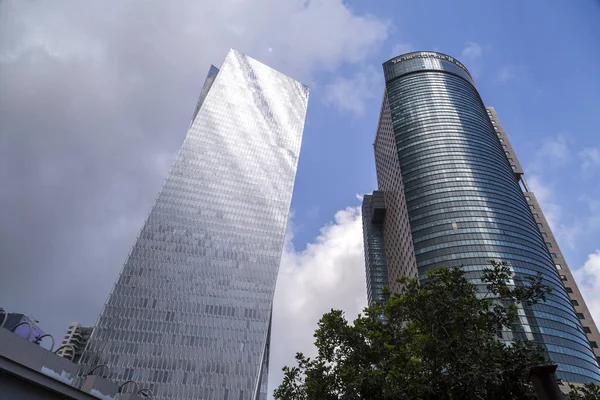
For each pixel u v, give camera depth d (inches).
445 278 1111.0
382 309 1261.1
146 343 4291.3
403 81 7165.4
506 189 5196.9
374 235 6993.1
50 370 685.3
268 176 6461.6
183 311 4633.4
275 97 7780.5
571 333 3922.2
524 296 1029.8
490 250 4441.4
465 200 4975.4
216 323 4650.6
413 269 4904.0
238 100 7170.3
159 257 4968.0
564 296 4338.1
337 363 1168.8
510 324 1040.8
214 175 6033.5
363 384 999.0
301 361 1253.7
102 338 4197.8
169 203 5502.0
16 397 614.2
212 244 5315.0
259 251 5492.1
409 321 1155.3
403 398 922.7
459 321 974.4
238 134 6717.5
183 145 6141.7
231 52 7819.9
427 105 6412.4
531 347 979.3
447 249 4579.2
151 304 4576.8
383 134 7293.3
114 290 4547.2
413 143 5954.7
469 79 7347.4
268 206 6063.0
